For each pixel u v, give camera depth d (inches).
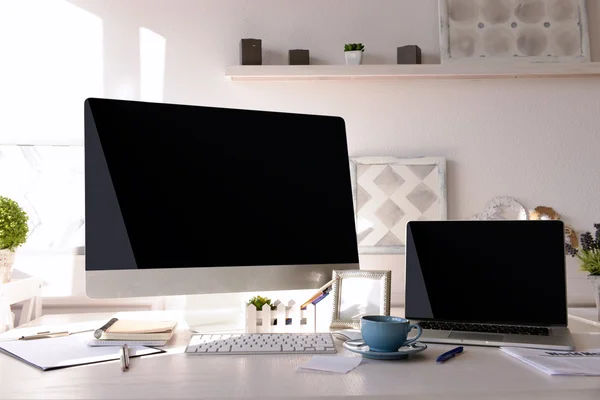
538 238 55.5
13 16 75.6
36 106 75.3
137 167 54.1
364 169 76.9
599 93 77.5
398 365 42.1
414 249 58.0
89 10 76.4
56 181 74.7
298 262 57.9
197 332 54.9
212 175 56.3
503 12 77.5
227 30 77.5
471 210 77.5
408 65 73.9
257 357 44.4
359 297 57.2
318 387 35.9
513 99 77.9
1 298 59.9
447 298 56.0
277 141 59.5
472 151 77.7
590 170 77.5
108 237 52.4
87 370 40.4
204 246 54.7
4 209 64.5
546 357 43.6
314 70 73.5
